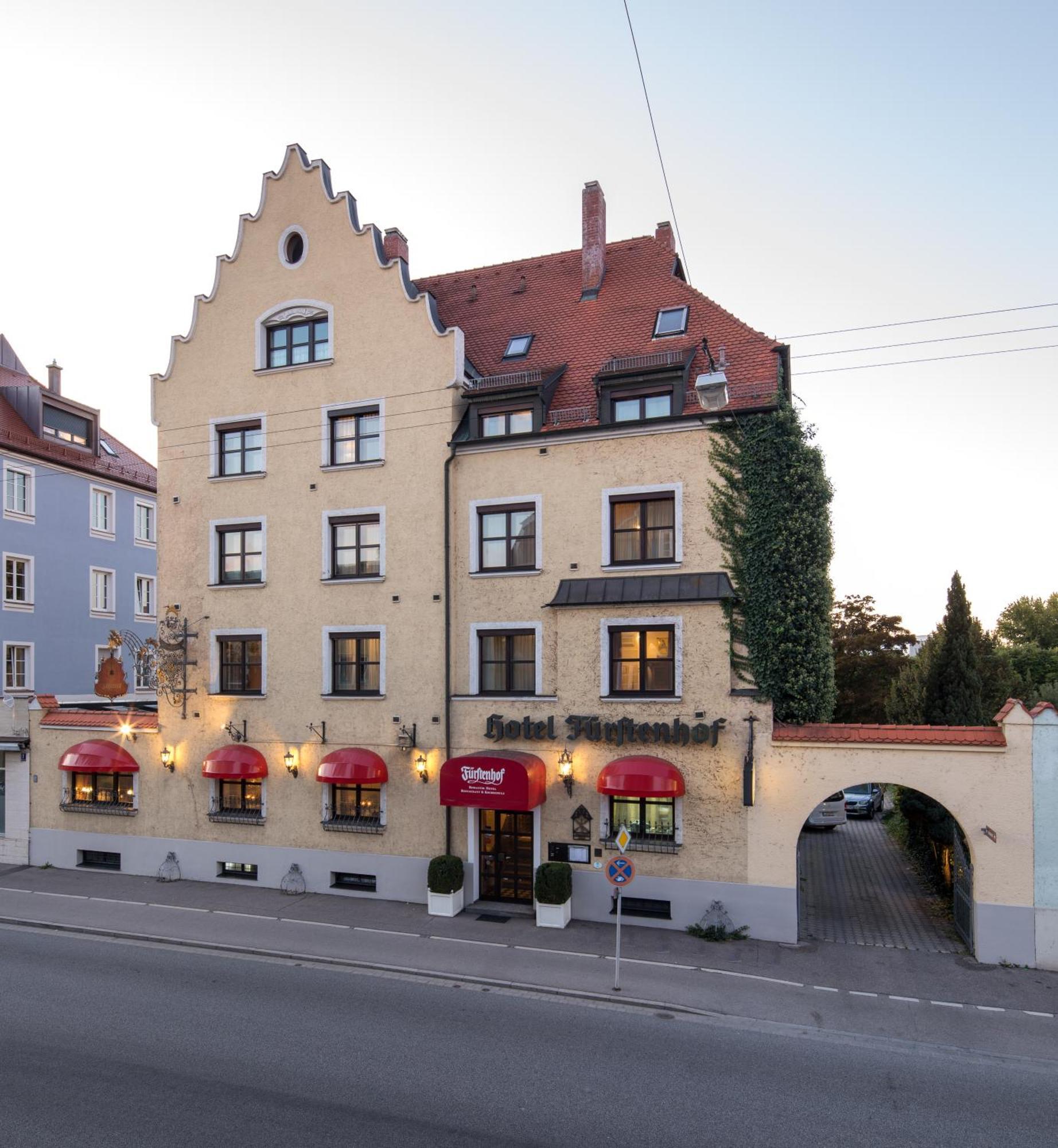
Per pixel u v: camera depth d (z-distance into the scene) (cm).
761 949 1761
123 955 1747
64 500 3778
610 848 1955
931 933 1870
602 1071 1205
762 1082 1180
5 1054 1238
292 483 2334
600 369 2145
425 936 1845
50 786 2545
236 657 2398
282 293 2377
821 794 1797
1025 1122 1083
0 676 3406
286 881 2217
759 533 1894
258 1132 1014
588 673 1997
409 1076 1175
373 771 2119
